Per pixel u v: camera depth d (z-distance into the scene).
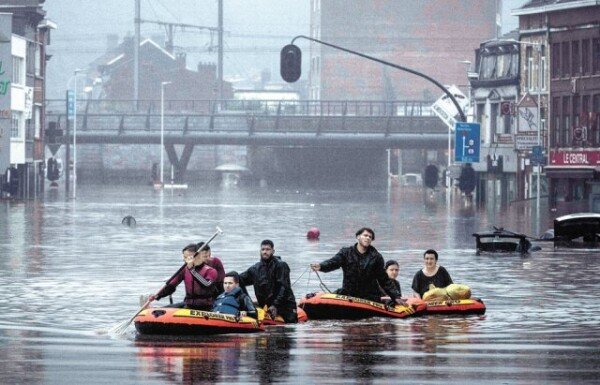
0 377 54.88
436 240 159.62
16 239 157.25
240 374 55.59
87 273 110.81
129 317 79.62
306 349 63.97
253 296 91.94
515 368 57.44
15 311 82.75
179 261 123.69
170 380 54.00
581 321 77.56
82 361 59.75
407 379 54.19
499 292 95.94
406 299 80.50
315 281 105.00
